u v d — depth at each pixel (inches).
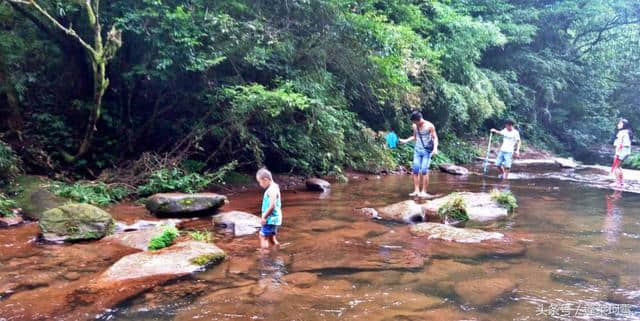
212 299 151.1
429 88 593.0
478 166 618.8
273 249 209.8
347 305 147.6
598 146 1002.1
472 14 778.2
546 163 639.8
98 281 164.2
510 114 831.1
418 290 161.3
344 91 471.5
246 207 306.0
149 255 185.2
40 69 355.3
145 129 374.9
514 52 847.7
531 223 270.7
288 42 383.6
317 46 413.1
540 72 853.8
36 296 152.4
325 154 425.4
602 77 1005.2
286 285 164.7
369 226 256.1
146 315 139.2
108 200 292.7
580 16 863.7
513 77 806.5
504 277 175.5
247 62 375.2
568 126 974.4
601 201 348.8
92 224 226.5
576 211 308.0
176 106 390.0
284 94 339.3
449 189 400.5
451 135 684.1
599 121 1002.1
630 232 249.1
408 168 539.5
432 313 142.2
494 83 751.1
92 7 307.7
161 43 319.9
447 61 623.2
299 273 177.8
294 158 431.8
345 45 421.7
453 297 155.3
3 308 142.7
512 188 412.2
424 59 550.6
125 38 342.0
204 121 386.6
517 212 303.7
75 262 188.5
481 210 296.4
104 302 148.0
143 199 305.1
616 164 454.0
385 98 505.7
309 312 141.9
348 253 205.2
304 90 386.0
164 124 390.9
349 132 470.3
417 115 360.5
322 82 411.5
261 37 364.2
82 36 337.1
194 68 328.5
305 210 297.6
